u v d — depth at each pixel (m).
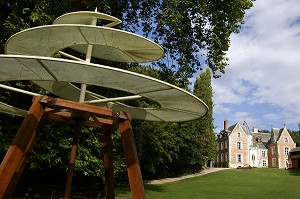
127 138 4.49
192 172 35.81
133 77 3.59
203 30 13.99
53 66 3.49
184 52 13.72
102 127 5.77
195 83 41.75
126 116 4.61
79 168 11.51
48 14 9.62
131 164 4.32
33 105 4.20
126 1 12.91
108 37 4.47
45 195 13.17
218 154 72.31
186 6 12.70
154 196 16.06
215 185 24.89
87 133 11.69
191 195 17.44
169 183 26.06
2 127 9.73
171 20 11.56
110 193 5.45
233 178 30.92
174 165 32.47
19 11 9.90
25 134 3.97
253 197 17.11
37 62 3.43
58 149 10.87
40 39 4.49
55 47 4.76
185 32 13.66
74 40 4.54
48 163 11.41
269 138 79.69
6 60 3.50
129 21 13.84
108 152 5.56
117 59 5.96
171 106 4.80
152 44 4.76
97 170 12.05
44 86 5.54
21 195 12.32
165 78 13.88
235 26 14.09
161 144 23.83
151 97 4.41
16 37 4.47
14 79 4.19
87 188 14.97
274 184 26.00
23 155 4.01
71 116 5.03
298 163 51.97
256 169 43.28
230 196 17.47
